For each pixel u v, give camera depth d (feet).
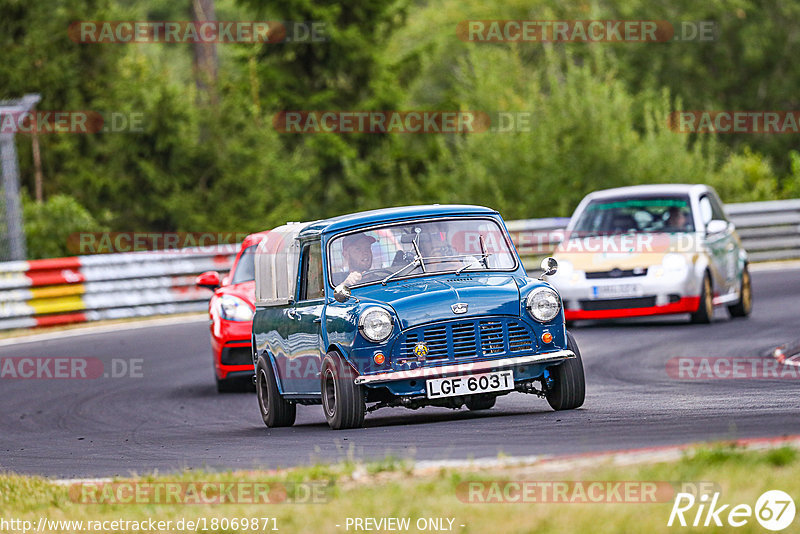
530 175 366.22
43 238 323.37
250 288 167.43
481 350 112.68
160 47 543.80
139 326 251.39
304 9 431.84
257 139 395.75
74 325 256.32
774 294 243.60
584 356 172.45
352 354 112.27
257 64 435.12
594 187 363.76
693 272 195.62
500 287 114.83
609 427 100.99
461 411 130.11
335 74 442.50
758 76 565.94
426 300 112.37
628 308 196.34
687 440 87.40
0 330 246.06
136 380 182.39
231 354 160.15
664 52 564.30
